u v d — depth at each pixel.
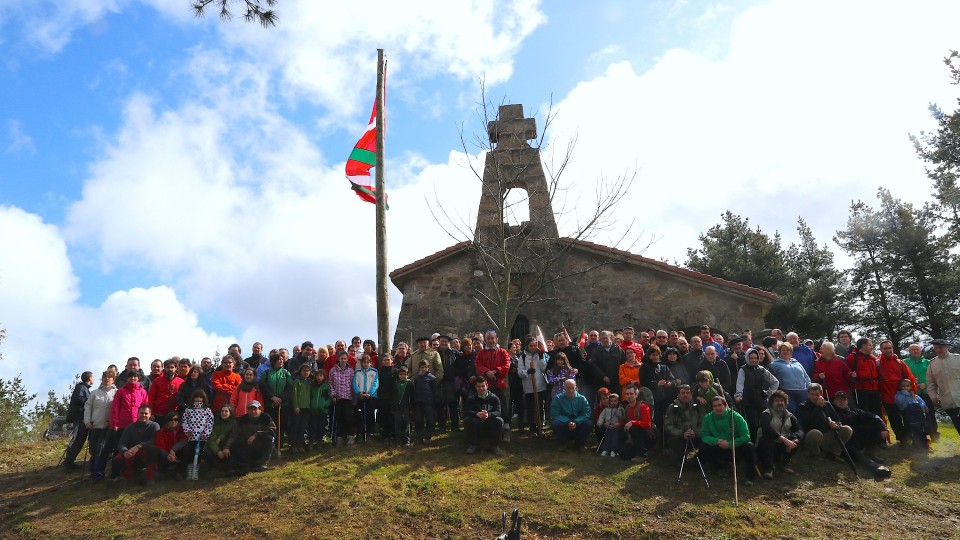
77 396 10.70
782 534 7.75
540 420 11.49
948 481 9.31
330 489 9.13
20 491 9.73
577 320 16.17
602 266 16.55
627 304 16.19
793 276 28.67
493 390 11.34
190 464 9.85
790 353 10.75
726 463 9.63
